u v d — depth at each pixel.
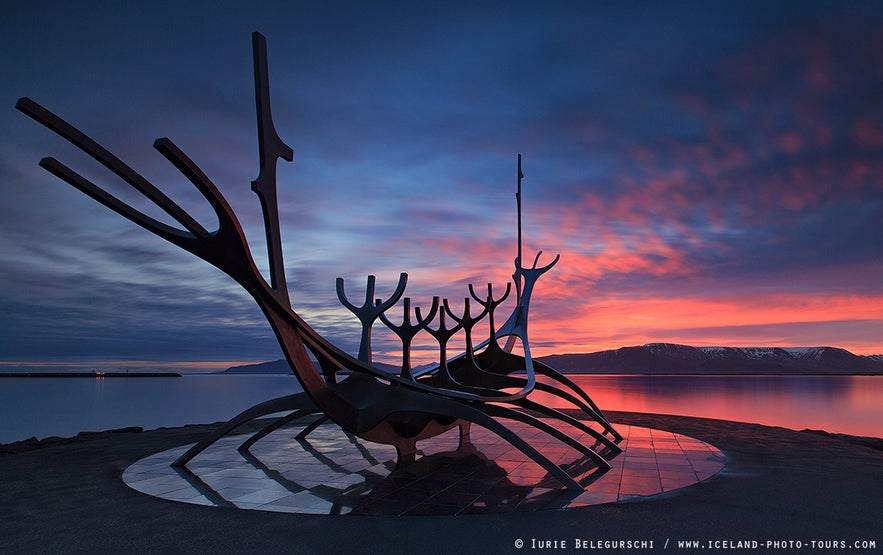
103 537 6.58
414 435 11.04
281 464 10.98
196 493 8.62
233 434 15.73
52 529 6.88
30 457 11.95
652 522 7.04
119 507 7.84
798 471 10.13
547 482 9.30
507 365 14.45
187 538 6.54
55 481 9.53
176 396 67.94
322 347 9.27
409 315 11.26
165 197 6.80
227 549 6.17
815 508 7.67
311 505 7.90
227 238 7.33
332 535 6.62
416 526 6.93
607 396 57.34
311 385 8.91
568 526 6.91
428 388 10.30
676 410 36.72
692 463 10.95
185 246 7.54
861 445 13.98
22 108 5.38
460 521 7.11
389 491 8.71
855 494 8.43
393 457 11.76
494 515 7.37
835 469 10.32
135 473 10.14
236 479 9.61
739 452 12.30
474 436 14.89
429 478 9.66
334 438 14.65
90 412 44.12
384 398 10.09
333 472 10.19
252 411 10.56
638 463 10.98
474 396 10.67
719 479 9.45
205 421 33.94
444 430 11.91
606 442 12.23
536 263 17.12
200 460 11.45
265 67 8.29
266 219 8.27
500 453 12.20
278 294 8.25
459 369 13.59
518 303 16.14
